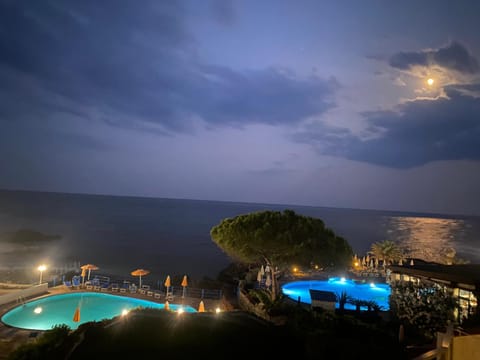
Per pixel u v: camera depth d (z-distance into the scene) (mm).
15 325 17438
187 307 22125
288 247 17453
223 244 18953
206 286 30766
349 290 27688
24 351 5875
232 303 22938
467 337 4570
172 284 32844
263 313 17828
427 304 15008
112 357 4199
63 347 5059
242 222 18516
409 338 13961
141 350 4305
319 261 17625
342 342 7031
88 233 83688
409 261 39812
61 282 30766
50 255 54562
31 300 21203
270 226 17547
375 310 17922
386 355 7695
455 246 93250
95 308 21234
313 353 5590
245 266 34219
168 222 125188
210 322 4930
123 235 82875
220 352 4395
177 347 4379
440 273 15508
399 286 17062
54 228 91062
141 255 57875
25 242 65750
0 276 35312
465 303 14516
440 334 7281
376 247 43469
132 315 4973
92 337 4566
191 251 64062
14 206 170250
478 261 66000
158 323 4781
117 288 25344
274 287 19969
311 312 16484
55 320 18641
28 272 37781
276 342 4801
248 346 4578
